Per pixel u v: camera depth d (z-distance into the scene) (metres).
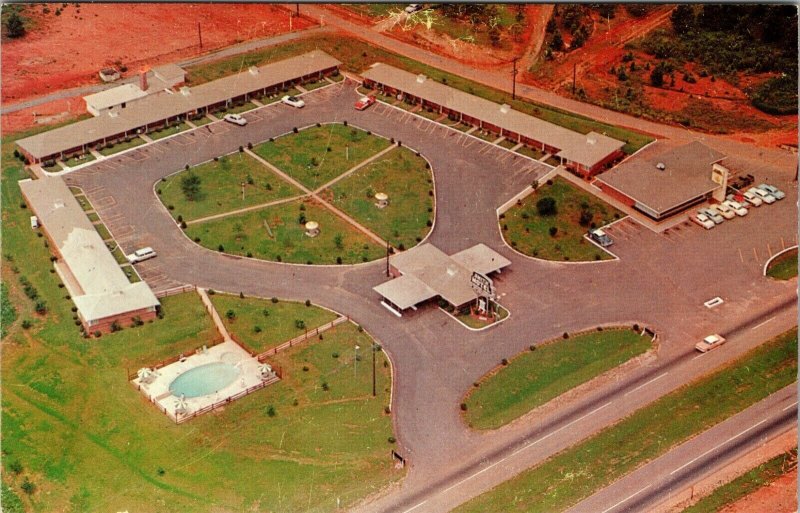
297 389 194.62
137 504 172.00
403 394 194.00
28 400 192.25
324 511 170.88
